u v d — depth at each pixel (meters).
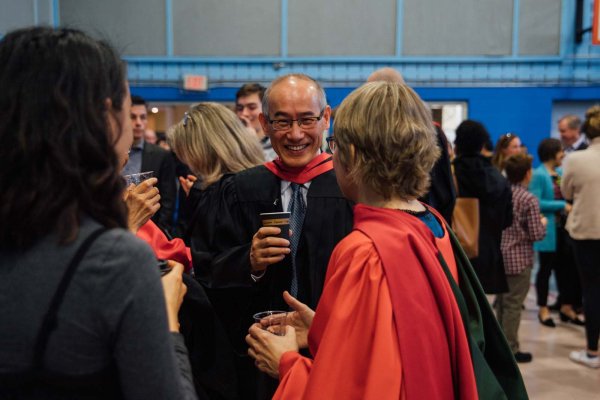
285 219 1.51
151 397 0.69
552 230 4.19
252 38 6.61
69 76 0.70
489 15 6.61
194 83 6.52
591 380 3.26
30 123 0.68
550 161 4.35
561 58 6.62
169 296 0.95
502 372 1.10
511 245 3.47
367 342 0.88
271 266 1.66
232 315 1.73
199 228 1.84
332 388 0.87
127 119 0.82
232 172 2.00
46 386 0.68
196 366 1.55
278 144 1.70
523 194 3.46
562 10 6.59
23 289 0.67
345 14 6.60
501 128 6.72
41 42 0.71
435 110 6.99
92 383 0.68
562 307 4.42
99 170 0.72
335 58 6.62
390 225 0.97
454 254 1.12
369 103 1.02
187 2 6.56
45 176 0.68
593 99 6.71
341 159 1.07
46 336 0.66
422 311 0.90
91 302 0.67
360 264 0.92
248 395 1.66
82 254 0.68
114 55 0.78
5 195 0.67
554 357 3.64
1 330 0.67
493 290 3.20
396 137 0.98
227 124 2.18
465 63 6.66
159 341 0.70
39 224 0.67
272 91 1.68
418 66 6.66
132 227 1.27
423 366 0.87
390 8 6.59
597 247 3.25
